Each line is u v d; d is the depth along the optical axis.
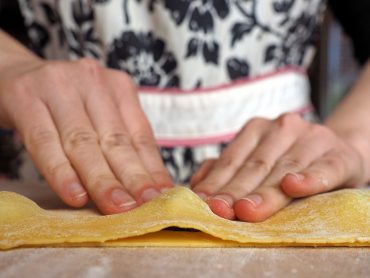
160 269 0.23
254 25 0.49
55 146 0.34
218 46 0.48
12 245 0.25
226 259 0.24
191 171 0.49
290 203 0.32
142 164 0.33
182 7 0.46
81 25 0.48
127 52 0.48
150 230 0.25
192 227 0.26
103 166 0.32
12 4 0.54
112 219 0.27
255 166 0.34
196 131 0.49
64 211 0.32
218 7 0.47
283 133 0.37
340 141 0.38
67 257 0.24
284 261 0.24
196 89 0.49
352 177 0.37
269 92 0.50
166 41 0.48
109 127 0.35
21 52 0.42
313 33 0.53
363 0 0.53
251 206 0.29
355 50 0.57
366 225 0.28
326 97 0.98
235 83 0.49
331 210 0.29
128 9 0.47
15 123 0.36
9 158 0.54
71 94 0.36
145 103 0.48
